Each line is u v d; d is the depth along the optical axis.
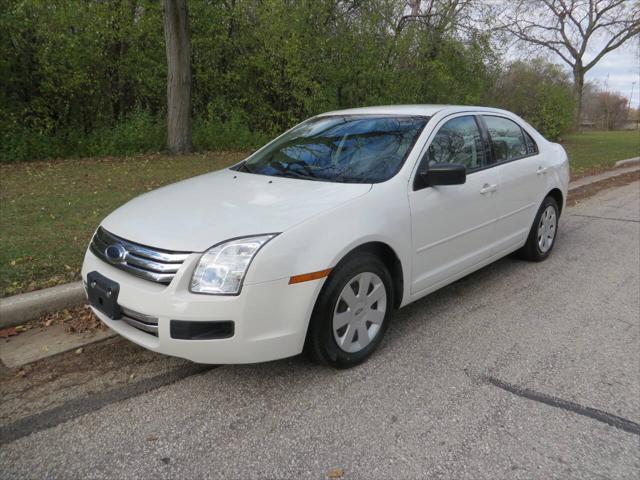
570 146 19.91
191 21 13.30
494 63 17.45
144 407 2.87
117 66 12.51
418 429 2.70
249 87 14.71
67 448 2.54
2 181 8.29
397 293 3.60
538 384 3.14
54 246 5.02
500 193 4.48
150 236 2.91
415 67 16.23
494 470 2.42
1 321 3.64
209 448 2.55
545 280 4.95
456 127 4.18
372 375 3.22
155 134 12.39
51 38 11.18
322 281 2.94
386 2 15.20
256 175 3.87
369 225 3.17
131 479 2.34
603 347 3.62
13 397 2.93
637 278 5.00
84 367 3.25
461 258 4.15
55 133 11.77
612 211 8.06
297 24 13.94
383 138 3.89
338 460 2.47
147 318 2.81
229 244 2.76
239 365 3.31
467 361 3.41
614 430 2.71
